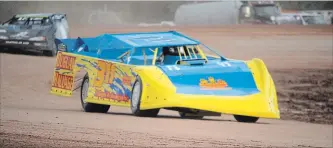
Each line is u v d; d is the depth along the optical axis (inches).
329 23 1925.4
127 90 555.8
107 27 2097.7
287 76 1029.8
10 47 1236.5
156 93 527.2
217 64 573.6
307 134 479.2
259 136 430.6
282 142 398.9
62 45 680.4
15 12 1935.3
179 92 526.0
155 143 355.6
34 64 1087.6
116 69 570.6
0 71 996.6
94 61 592.1
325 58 1205.1
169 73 542.6
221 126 481.4
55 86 613.6
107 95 578.2
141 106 532.7
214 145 357.4
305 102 830.5
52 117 499.8
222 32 1732.3
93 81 594.2
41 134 377.4
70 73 605.0
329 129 538.9
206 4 2101.4
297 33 1641.2
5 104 697.0
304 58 1214.9
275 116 538.0
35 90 844.0
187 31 1812.3
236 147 353.4
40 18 1246.9
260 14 1959.9
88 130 408.8
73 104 735.7
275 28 1806.1
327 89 917.2
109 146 336.8
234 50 1374.3
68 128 416.2
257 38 1562.5
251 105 534.6
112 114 572.7
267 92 549.0
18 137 358.6
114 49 621.6
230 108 526.0
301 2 2123.5
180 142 364.2
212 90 538.9
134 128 436.1
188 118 557.3
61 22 1238.9
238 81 554.6
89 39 671.1
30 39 1219.2
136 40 610.5
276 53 1298.0
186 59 581.9
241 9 1993.1
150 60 610.5
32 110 593.9
